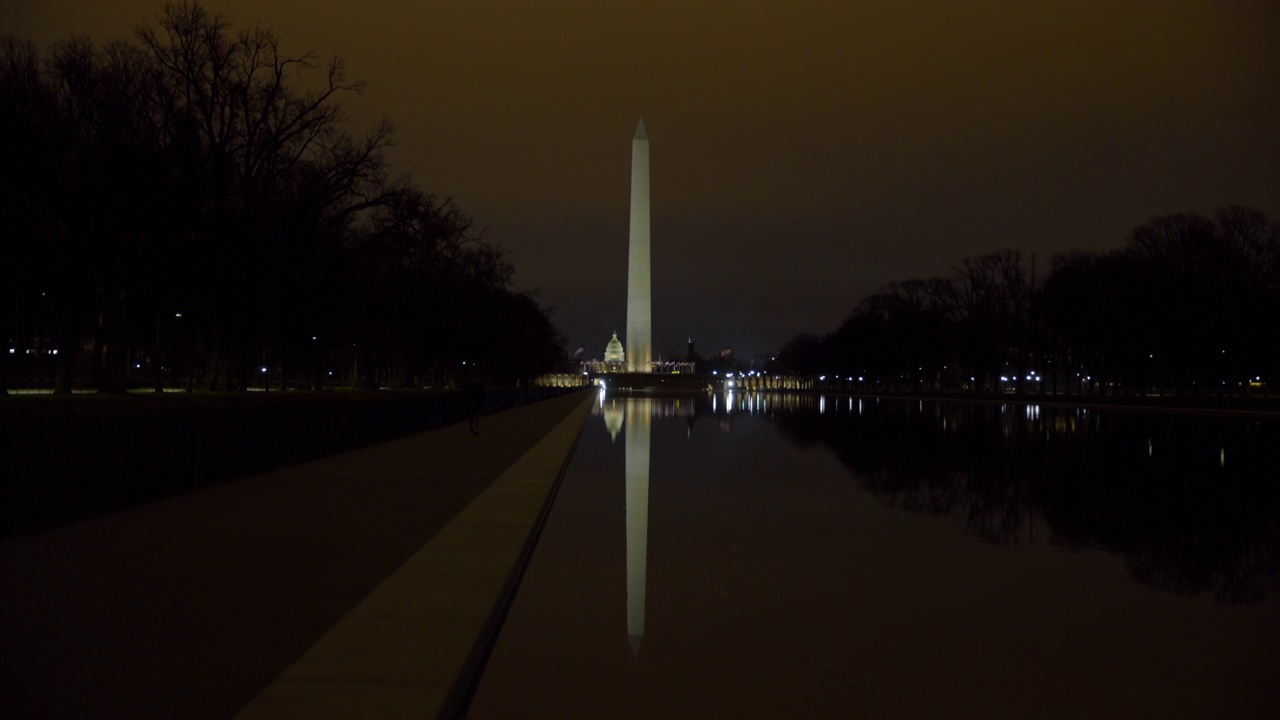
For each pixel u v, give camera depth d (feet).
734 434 141.18
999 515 59.00
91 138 124.88
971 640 31.63
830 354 556.10
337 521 51.03
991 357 375.86
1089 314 307.78
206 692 24.17
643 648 30.71
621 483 76.48
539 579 40.57
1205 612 35.37
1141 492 70.59
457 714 24.88
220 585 35.68
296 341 168.25
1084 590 38.83
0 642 28.14
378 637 28.71
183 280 128.88
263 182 138.62
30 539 44.98
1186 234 283.38
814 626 33.40
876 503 64.44
